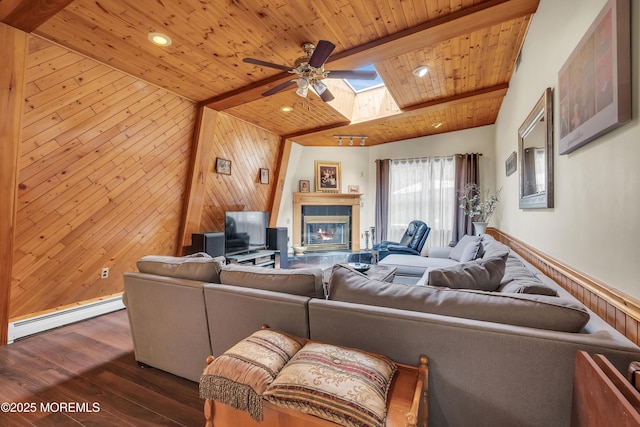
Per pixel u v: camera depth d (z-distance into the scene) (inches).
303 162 259.3
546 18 81.5
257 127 201.6
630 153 45.6
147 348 83.0
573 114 63.6
